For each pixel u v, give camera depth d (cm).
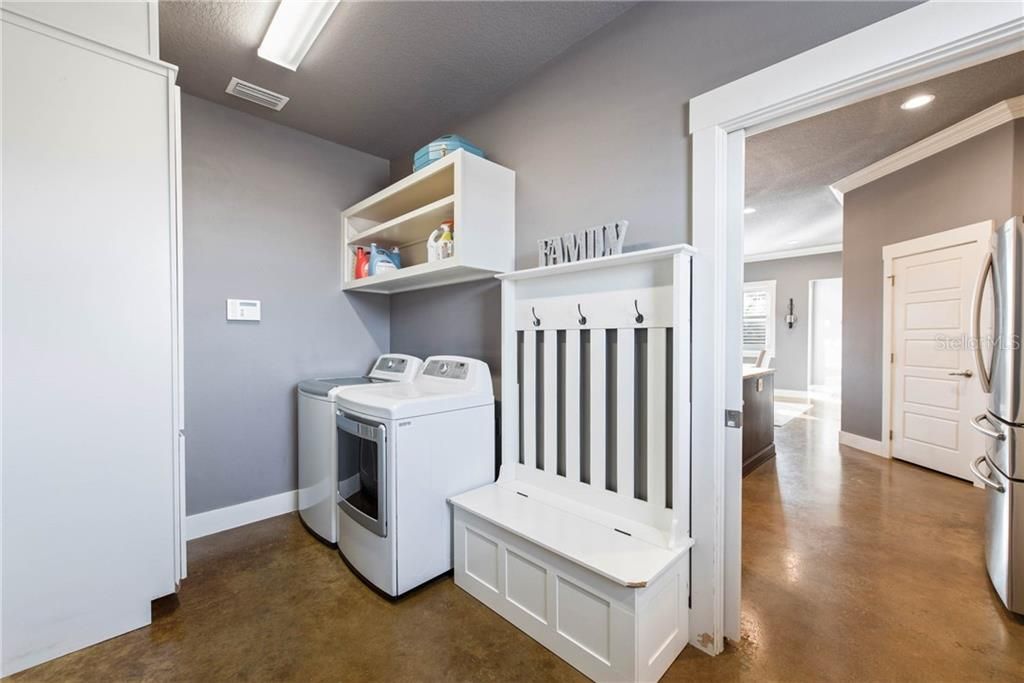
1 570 138
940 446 355
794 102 136
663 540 153
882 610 177
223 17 180
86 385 151
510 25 187
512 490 203
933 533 247
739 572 153
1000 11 105
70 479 149
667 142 167
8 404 139
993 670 145
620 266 172
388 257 283
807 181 423
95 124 153
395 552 179
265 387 268
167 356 168
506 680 141
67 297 148
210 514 247
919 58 116
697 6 159
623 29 181
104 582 156
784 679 141
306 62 211
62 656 148
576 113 199
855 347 436
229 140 253
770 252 758
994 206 305
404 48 201
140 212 161
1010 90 269
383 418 180
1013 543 172
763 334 794
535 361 207
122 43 158
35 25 143
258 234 264
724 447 153
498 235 219
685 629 155
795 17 136
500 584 172
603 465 179
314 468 240
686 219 161
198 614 173
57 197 146
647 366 169
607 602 136
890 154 367
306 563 213
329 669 145
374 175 318
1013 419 172
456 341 269
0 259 137
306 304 285
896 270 390
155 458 166
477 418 212
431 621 170
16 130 139
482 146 248
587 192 194
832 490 318
